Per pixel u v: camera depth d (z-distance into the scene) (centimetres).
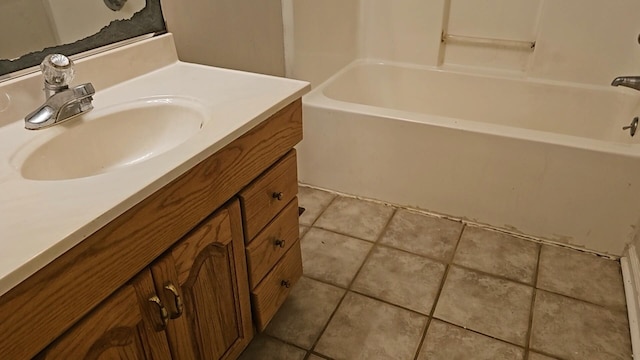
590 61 212
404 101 258
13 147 88
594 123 217
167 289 83
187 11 138
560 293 156
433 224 192
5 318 58
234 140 92
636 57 202
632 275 156
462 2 231
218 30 153
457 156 181
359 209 203
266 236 114
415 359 134
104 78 116
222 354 111
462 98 243
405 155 191
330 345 139
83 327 69
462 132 175
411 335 142
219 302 103
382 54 257
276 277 124
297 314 150
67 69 95
